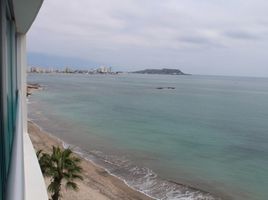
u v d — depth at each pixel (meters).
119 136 47.84
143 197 25.88
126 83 196.00
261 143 46.78
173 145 43.78
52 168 18.27
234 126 60.44
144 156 37.66
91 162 34.16
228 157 39.03
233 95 132.75
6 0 3.29
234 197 27.16
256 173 33.31
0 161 2.47
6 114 2.94
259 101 109.69
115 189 27.05
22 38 7.68
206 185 29.44
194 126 58.75
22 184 1.44
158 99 104.69
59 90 127.62
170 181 29.84
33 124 53.69
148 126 56.88
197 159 37.66
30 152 5.98
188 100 104.88
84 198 24.28
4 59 2.73
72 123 57.09
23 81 8.00
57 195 18.78
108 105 84.56
